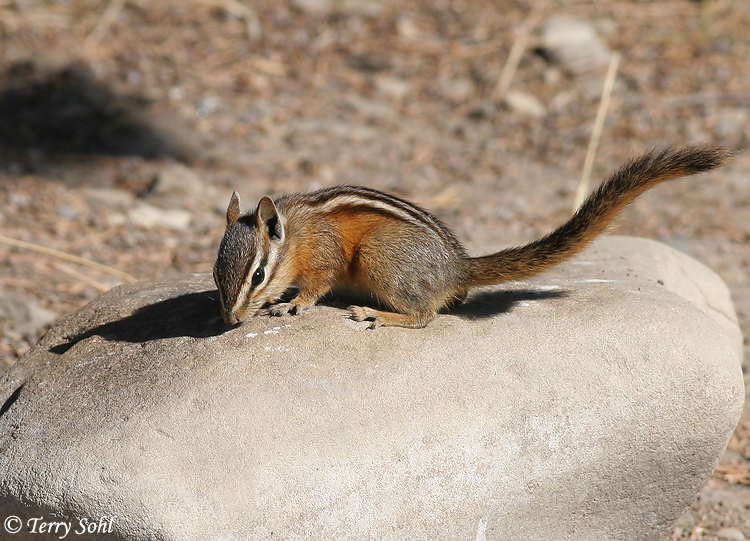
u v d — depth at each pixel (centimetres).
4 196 1845
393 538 764
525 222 1892
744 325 1537
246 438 755
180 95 2361
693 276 1202
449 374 829
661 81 2517
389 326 895
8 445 777
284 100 2409
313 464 753
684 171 888
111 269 1518
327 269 964
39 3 2688
